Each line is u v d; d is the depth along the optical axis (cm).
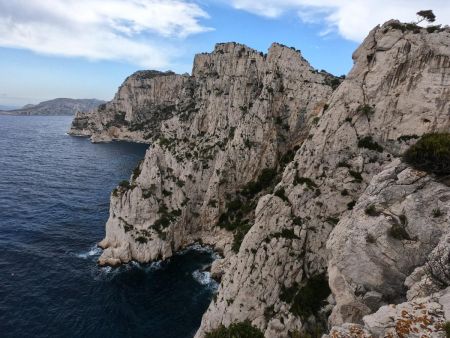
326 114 4147
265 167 7656
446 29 3531
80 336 4603
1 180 11850
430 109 3459
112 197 7112
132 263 6544
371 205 2427
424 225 2166
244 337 2581
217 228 7562
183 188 7594
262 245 4109
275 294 3919
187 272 6325
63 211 9069
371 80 3831
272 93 7706
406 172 2380
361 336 1620
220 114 8731
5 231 7638
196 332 4609
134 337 4628
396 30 3697
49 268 6222
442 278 1831
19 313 4978
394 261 2216
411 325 1540
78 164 15425
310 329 3500
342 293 2469
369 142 3812
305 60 7875
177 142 8500
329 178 4009
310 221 4031
